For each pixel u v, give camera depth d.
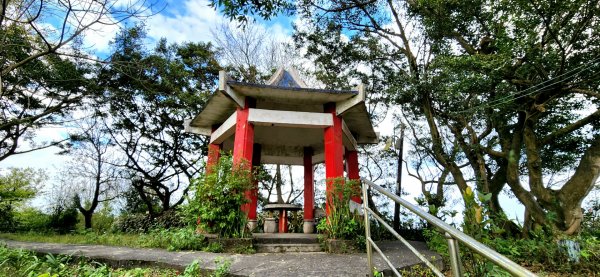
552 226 7.01
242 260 5.13
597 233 7.53
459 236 1.90
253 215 9.23
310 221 10.17
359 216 6.84
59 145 16.69
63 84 14.11
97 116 16.78
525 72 8.41
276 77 8.87
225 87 7.15
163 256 5.33
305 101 8.17
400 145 13.33
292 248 6.48
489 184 11.33
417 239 11.95
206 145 17.36
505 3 7.37
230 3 4.60
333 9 12.59
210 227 6.55
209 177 6.70
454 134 12.23
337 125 7.96
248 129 7.55
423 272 4.69
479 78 8.57
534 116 8.92
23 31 6.61
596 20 7.14
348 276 4.01
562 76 7.73
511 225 8.15
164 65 15.14
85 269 4.46
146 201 17.53
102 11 5.82
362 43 14.48
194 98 15.88
